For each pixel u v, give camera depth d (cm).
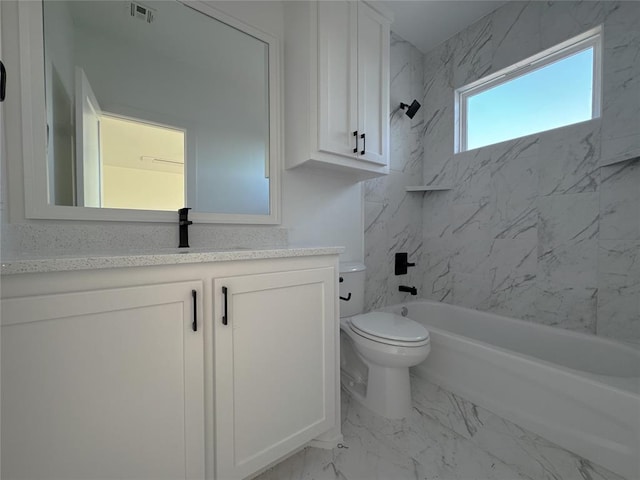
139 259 68
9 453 57
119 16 114
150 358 71
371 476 98
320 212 170
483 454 107
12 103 90
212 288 80
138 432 69
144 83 119
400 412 129
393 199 214
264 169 148
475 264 200
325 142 134
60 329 61
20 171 91
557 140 162
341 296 162
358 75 145
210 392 80
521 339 165
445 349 152
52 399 60
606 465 98
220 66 136
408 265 219
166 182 122
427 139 230
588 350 140
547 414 113
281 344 94
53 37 99
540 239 168
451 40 212
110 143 111
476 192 199
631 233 137
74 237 100
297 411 98
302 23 136
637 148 132
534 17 168
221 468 81
